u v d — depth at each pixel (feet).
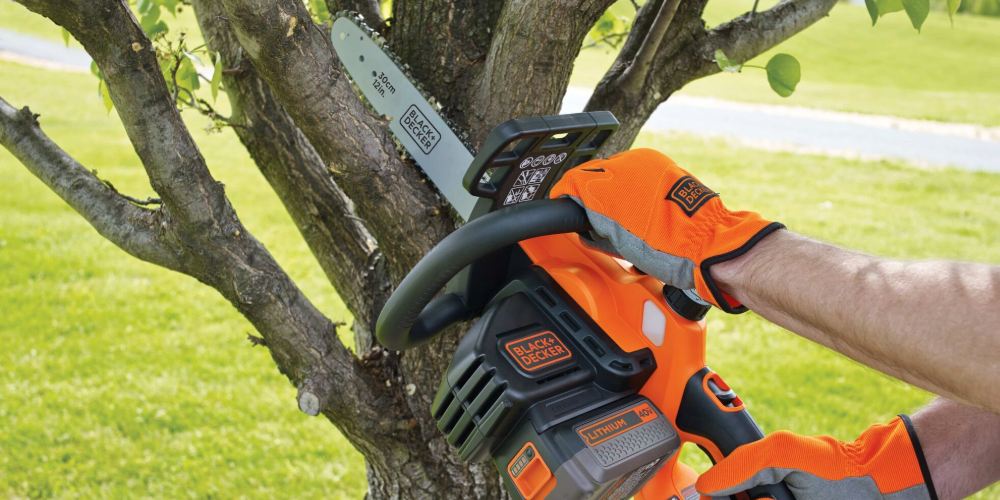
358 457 11.86
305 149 5.71
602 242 3.62
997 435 3.43
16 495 10.73
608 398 3.51
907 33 88.79
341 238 5.84
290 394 13.61
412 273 3.26
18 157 4.51
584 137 3.62
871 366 2.52
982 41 86.38
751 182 32.37
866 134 45.14
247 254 4.38
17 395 13.06
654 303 3.60
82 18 3.30
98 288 17.97
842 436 12.28
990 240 25.32
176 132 3.86
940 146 42.63
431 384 5.26
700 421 3.53
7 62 49.44
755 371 14.60
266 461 11.64
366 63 4.60
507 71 4.27
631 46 5.34
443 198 4.44
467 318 4.02
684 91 57.36
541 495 3.33
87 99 41.93
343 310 17.40
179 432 12.34
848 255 2.60
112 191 4.46
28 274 18.42
